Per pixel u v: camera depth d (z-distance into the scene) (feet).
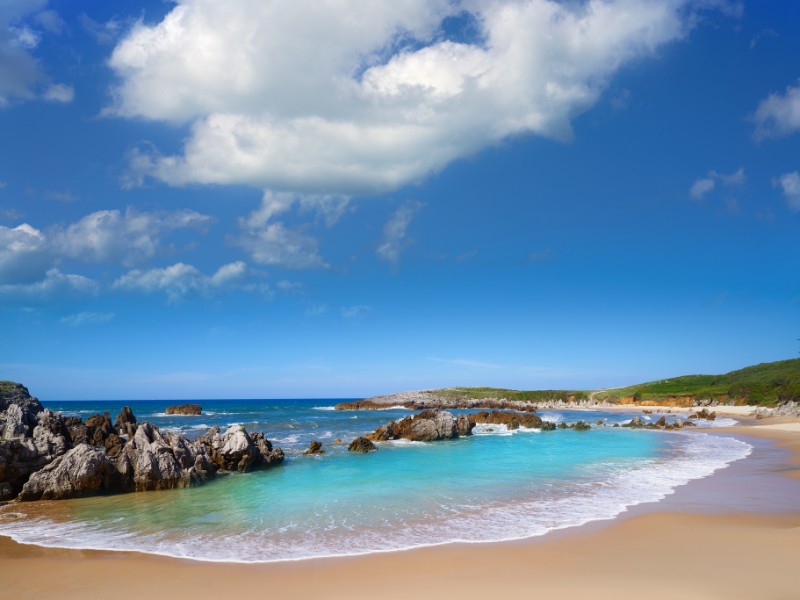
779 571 47.14
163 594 44.04
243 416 351.05
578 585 44.11
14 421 116.98
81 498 84.48
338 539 59.52
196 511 74.74
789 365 478.18
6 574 49.49
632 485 91.04
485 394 601.62
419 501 79.20
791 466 113.91
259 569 49.85
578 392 602.03
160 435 104.63
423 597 42.22
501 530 62.28
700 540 57.21
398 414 386.93
